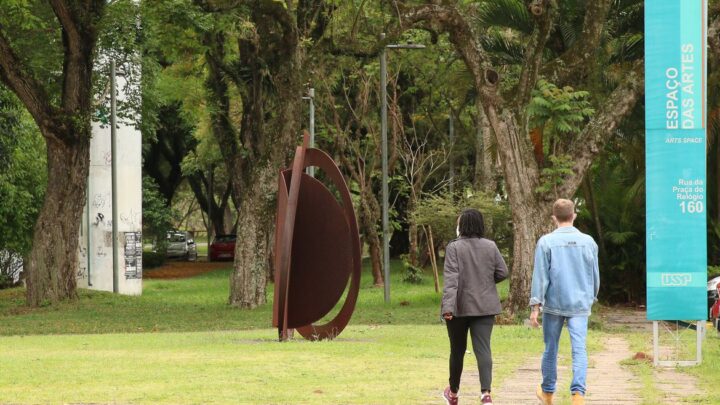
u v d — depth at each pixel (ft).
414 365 41.39
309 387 34.71
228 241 207.51
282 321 55.21
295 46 85.92
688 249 41.55
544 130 83.20
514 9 83.46
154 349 49.57
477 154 113.29
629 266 99.04
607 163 104.68
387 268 100.53
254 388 34.37
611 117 72.90
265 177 88.99
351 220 58.13
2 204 107.86
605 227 100.22
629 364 43.16
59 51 96.68
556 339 29.53
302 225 57.16
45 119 91.40
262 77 93.81
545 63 80.79
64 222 93.81
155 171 200.34
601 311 91.81
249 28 89.30
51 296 93.56
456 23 73.41
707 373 39.42
